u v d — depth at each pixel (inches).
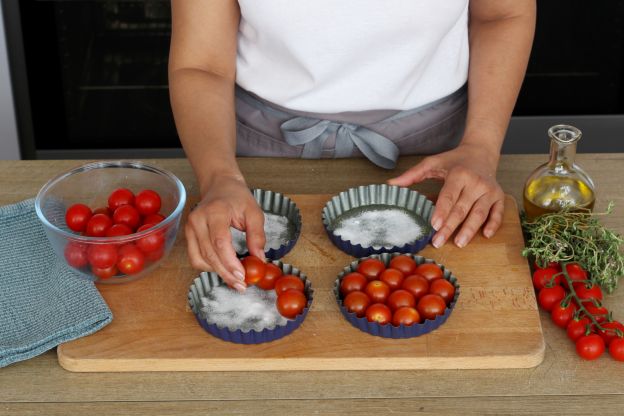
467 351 45.6
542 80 91.8
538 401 43.8
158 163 62.1
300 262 52.4
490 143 58.2
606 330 46.3
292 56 56.5
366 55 56.6
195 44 57.2
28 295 50.5
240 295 49.5
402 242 53.6
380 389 44.7
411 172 56.3
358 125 61.0
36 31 88.0
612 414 43.0
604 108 92.9
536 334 46.6
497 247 53.1
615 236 50.6
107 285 50.4
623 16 87.7
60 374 45.8
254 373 45.8
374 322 46.0
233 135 56.8
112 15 88.2
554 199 53.1
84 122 93.7
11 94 91.1
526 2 60.6
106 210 52.8
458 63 60.2
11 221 55.7
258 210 50.6
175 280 50.8
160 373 45.9
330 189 59.4
